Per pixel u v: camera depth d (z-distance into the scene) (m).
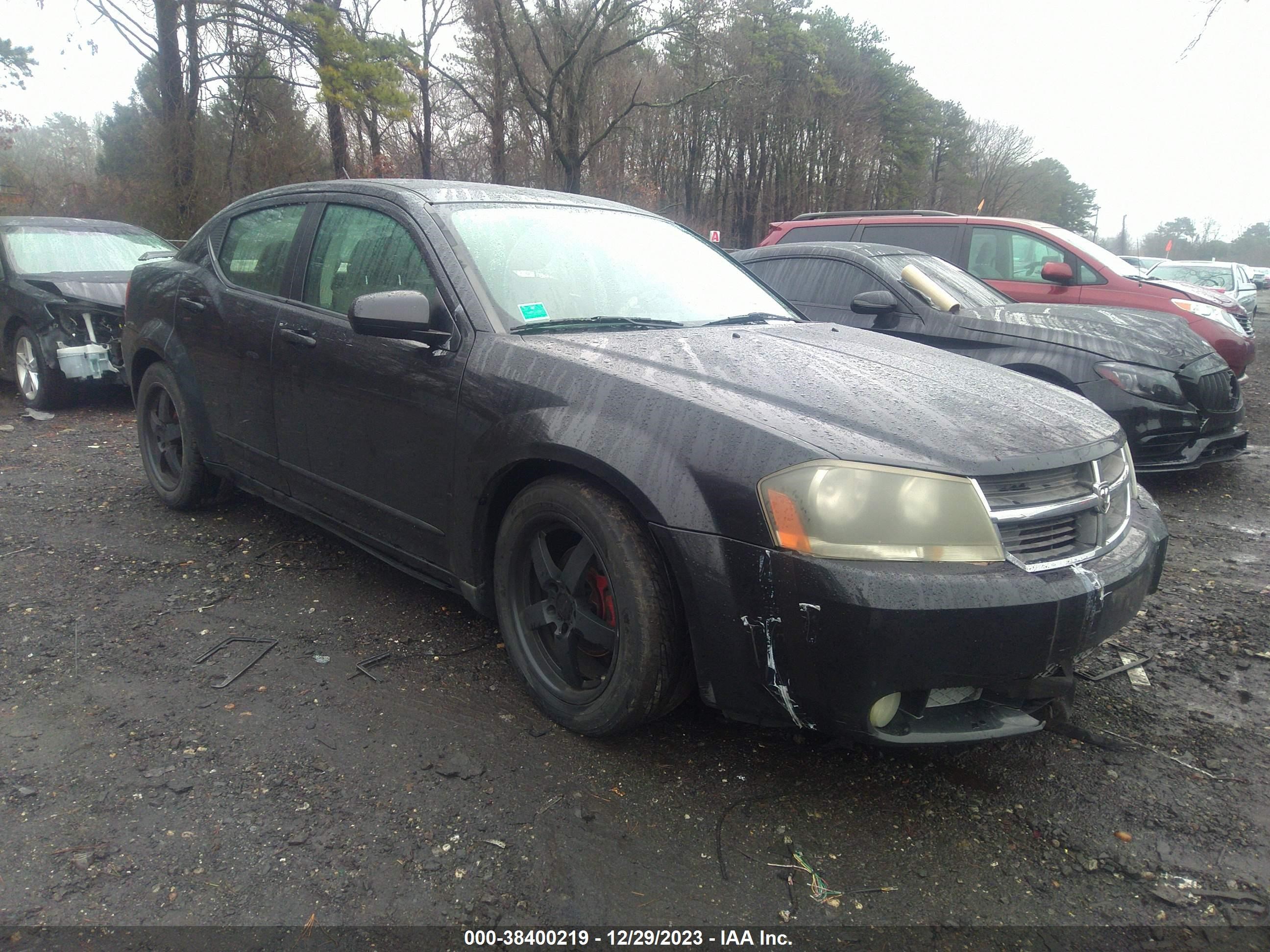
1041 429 2.47
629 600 2.44
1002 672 2.17
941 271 6.64
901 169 54.78
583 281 3.31
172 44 18.97
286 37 19.77
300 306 3.64
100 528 4.46
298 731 2.69
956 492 2.18
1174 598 4.07
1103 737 2.86
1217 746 2.84
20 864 2.09
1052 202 77.50
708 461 2.31
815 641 2.14
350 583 3.85
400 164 30.36
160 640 3.25
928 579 2.11
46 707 2.77
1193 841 2.37
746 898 2.10
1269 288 44.62
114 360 7.48
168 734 2.65
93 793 2.36
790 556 2.16
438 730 2.73
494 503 2.88
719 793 2.48
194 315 4.21
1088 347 5.53
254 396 3.85
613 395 2.54
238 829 2.24
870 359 2.94
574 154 22.11
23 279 7.53
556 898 2.06
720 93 37.88
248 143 20.81
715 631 2.30
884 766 2.65
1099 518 2.45
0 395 8.27
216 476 4.46
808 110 44.09
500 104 28.27
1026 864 2.26
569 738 2.71
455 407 2.91
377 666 3.12
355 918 1.97
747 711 2.37
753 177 46.03
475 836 2.26
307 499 3.71
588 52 22.03
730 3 24.86
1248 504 5.80
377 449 3.25
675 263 3.72
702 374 2.61
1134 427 5.38
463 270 3.06
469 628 3.45
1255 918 2.10
